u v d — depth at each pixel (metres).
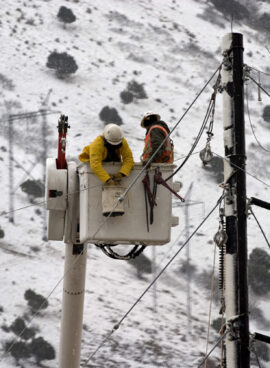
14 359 81.56
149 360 85.69
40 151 145.25
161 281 105.56
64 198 16.36
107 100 182.00
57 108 170.38
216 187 138.00
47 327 88.88
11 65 190.38
